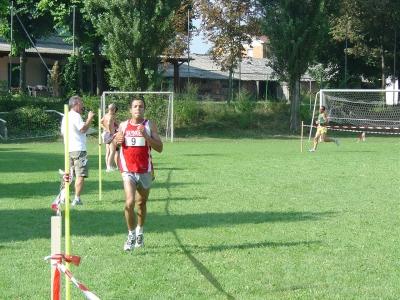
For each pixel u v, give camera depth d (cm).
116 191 1209
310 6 3512
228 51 4359
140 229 731
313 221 899
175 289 571
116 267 647
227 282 593
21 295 552
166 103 3359
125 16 3284
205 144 2886
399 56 4297
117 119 3266
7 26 3850
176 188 1253
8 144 2861
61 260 408
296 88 3634
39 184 1323
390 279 604
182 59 4616
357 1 3894
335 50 4425
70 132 1023
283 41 3544
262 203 1064
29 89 4241
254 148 2559
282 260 674
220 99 5525
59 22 3788
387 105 3631
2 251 711
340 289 571
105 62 4609
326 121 2272
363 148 2494
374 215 951
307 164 1755
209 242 761
